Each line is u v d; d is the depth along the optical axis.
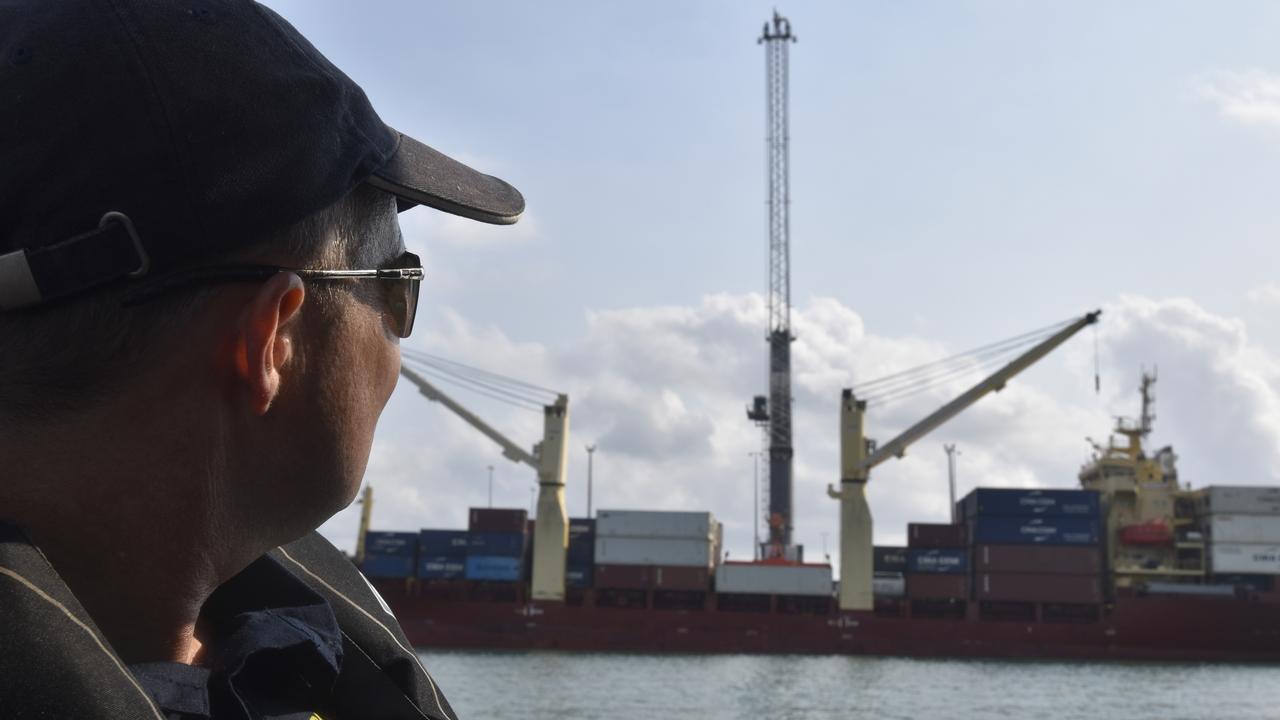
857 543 66.62
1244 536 64.06
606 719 32.72
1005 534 65.19
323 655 1.22
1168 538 64.25
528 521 70.81
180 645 1.14
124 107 0.98
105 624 1.08
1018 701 40.38
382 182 1.16
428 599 66.25
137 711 0.85
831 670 55.41
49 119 0.98
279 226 1.05
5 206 0.98
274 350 1.11
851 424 68.12
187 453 1.07
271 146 1.03
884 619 65.50
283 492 1.15
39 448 1.02
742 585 67.44
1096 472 69.69
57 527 1.03
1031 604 65.31
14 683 0.80
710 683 46.19
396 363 1.30
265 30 1.07
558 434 67.69
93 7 1.01
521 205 1.34
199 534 1.09
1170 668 59.41
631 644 65.38
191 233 1.01
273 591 1.33
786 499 91.50
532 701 37.38
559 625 65.50
